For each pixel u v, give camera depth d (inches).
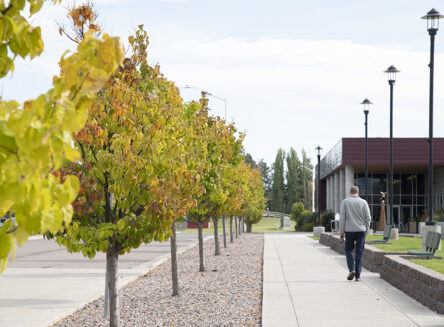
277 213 3932.1
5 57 106.7
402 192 2236.7
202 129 516.4
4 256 94.0
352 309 350.6
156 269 663.1
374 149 1975.9
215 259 786.2
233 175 716.7
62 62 105.3
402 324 304.8
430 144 810.2
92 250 248.8
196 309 378.9
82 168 247.1
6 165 86.7
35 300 418.0
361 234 488.7
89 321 344.8
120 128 258.8
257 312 363.6
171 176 266.7
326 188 3041.3
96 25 267.6
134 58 303.7
